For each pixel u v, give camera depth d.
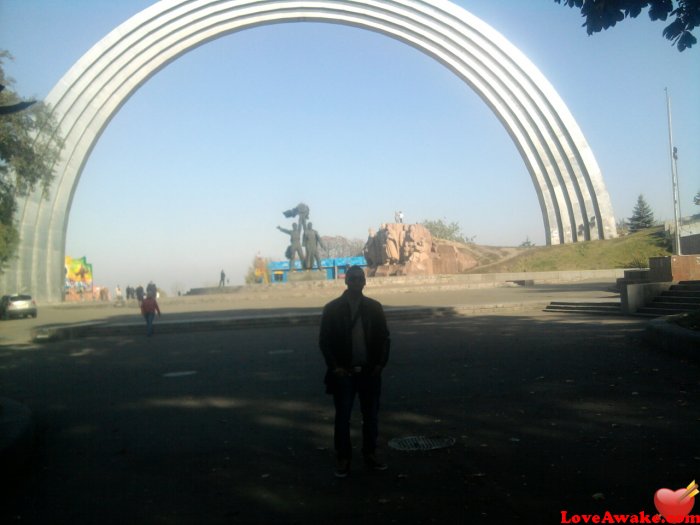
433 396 8.78
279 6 71.19
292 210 48.00
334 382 5.62
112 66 68.31
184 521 4.63
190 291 50.84
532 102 77.94
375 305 5.68
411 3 73.81
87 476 5.79
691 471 5.27
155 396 9.84
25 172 33.03
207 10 70.00
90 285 82.94
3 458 5.59
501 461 5.73
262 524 4.53
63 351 17.61
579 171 77.62
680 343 11.19
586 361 11.30
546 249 70.50
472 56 76.69
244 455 6.28
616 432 6.54
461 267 66.06
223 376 11.64
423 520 4.48
